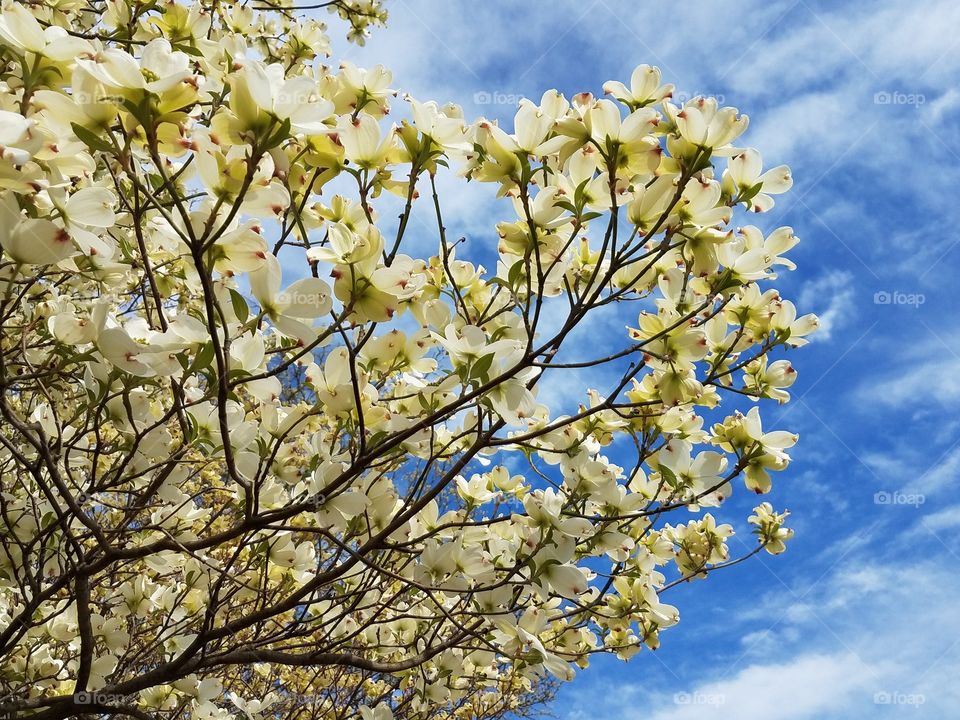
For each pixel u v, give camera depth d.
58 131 0.71
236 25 1.49
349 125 0.82
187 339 0.79
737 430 1.09
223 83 0.83
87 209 0.72
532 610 1.07
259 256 0.72
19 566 1.02
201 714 1.25
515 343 0.86
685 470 1.10
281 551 1.08
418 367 0.96
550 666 1.03
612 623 1.35
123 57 0.64
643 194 0.85
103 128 0.69
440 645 1.12
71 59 0.68
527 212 0.83
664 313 0.95
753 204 0.96
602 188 0.86
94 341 0.78
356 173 0.83
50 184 0.72
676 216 0.85
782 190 0.94
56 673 1.20
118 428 0.92
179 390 0.82
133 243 1.07
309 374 0.93
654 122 0.79
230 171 0.70
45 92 0.67
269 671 1.62
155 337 0.78
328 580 0.98
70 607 1.18
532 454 1.13
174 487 0.94
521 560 1.02
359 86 0.90
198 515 1.14
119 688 1.02
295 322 0.76
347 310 0.79
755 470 1.09
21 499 1.04
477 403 0.87
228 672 1.61
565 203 0.82
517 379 0.89
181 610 1.27
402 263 0.79
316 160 0.83
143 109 0.65
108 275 0.93
